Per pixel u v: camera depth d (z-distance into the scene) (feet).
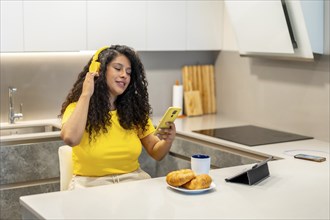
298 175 9.05
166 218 6.71
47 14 12.87
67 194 7.67
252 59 14.73
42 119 14.29
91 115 9.18
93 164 9.20
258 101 14.65
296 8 11.80
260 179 8.63
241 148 11.71
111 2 13.62
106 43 13.71
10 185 12.16
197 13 15.05
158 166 14.35
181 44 14.89
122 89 9.36
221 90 16.14
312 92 12.91
